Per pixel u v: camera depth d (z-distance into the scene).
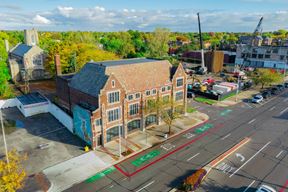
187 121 55.09
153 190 31.34
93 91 42.22
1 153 39.78
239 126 52.97
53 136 46.41
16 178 25.81
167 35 140.62
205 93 75.88
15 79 90.56
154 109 49.34
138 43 163.50
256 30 129.62
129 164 37.38
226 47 164.25
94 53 82.62
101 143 42.81
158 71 52.03
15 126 50.84
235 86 82.00
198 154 40.50
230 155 40.31
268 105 69.12
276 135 48.47
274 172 35.56
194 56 150.25
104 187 31.98
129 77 46.41
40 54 91.56
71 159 38.53
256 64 129.50
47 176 34.19
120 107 43.94
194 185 31.14
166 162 38.00
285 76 111.56
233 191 31.30
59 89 58.34
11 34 195.88
